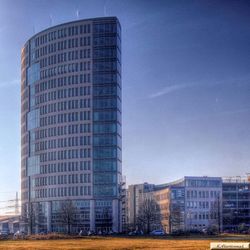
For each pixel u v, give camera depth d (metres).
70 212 199.62
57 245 97.50
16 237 140.50
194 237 138.75
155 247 86.75
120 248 85.38
